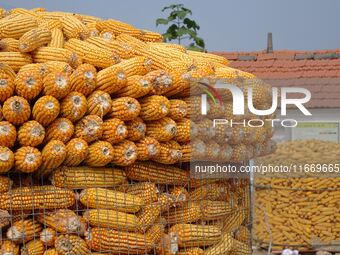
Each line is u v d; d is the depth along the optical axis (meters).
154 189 5.36
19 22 5.44
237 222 6.08
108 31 6.16
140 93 5.23
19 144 4.87
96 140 5.08
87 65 5.09
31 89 4.82
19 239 4.91
